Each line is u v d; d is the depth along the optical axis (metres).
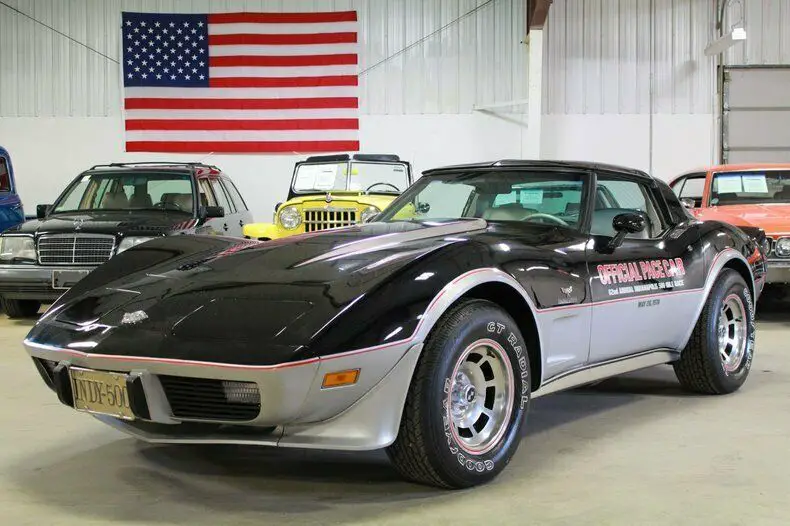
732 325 4.52
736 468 3.09
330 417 2.61
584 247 3.50
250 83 12.98
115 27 13.08
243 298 2.74
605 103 13.08
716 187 8.16
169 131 13.02
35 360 3.09
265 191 13.10
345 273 2.78
